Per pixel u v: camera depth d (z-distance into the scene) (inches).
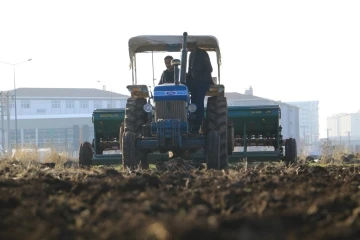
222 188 624.7
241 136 1646.2
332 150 2064.5
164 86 1186.6
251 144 1640.0
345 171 919.0
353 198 532.4
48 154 2038.6
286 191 589.9
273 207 490.9
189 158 1284.4
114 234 370.3
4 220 438.9
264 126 1594.5
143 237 354.9
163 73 1295.5
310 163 1630.2
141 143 1166.3
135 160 1157.1
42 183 669.3
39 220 433.7
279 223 401.7
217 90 1262.3
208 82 1252.5
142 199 532.1
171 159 1179.9
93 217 444.5
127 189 630.5
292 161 1539.1
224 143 1201.4
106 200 523.8
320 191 590.2
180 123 1159.0
